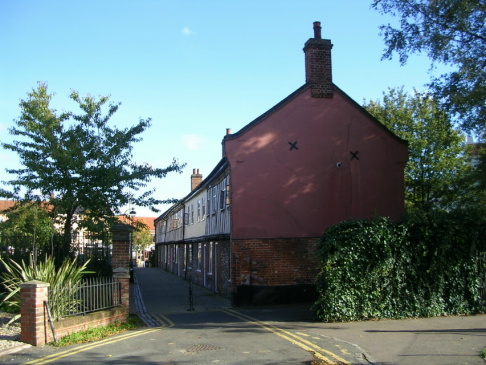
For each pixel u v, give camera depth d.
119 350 9.55
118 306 13.25
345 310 13.35
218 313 15.84
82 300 11.97
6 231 15.55
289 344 9.86
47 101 17.64
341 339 10.41
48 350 9.59
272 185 18.55
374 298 13.60
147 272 43.66
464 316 13.81
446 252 14.09
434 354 8.77
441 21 16.08
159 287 26.91
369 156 19.58
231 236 18.05
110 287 13.05
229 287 20.16
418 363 8.13
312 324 12.88
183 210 35.25
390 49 16.91
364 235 13.73
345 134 19.48
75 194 16.53
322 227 18.70
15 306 12.96
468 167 23.70
